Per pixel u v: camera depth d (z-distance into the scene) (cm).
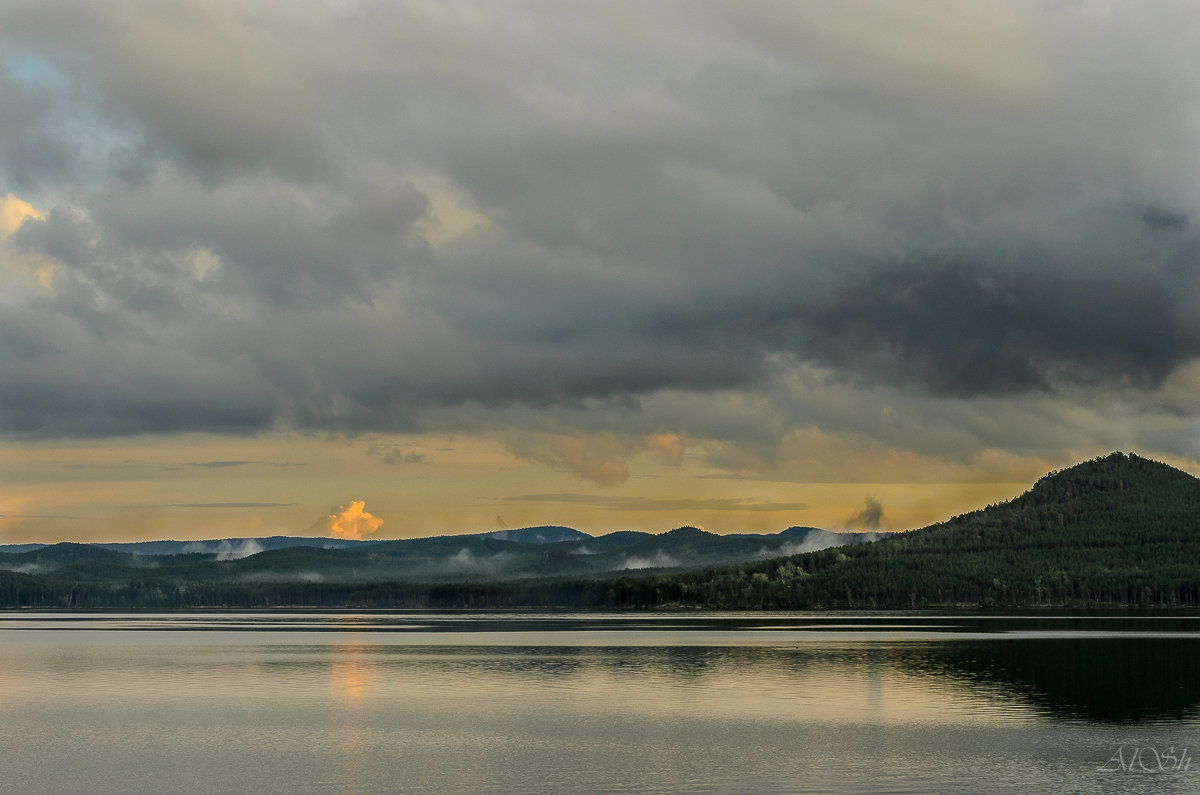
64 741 10712
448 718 12075
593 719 11875
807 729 10944
